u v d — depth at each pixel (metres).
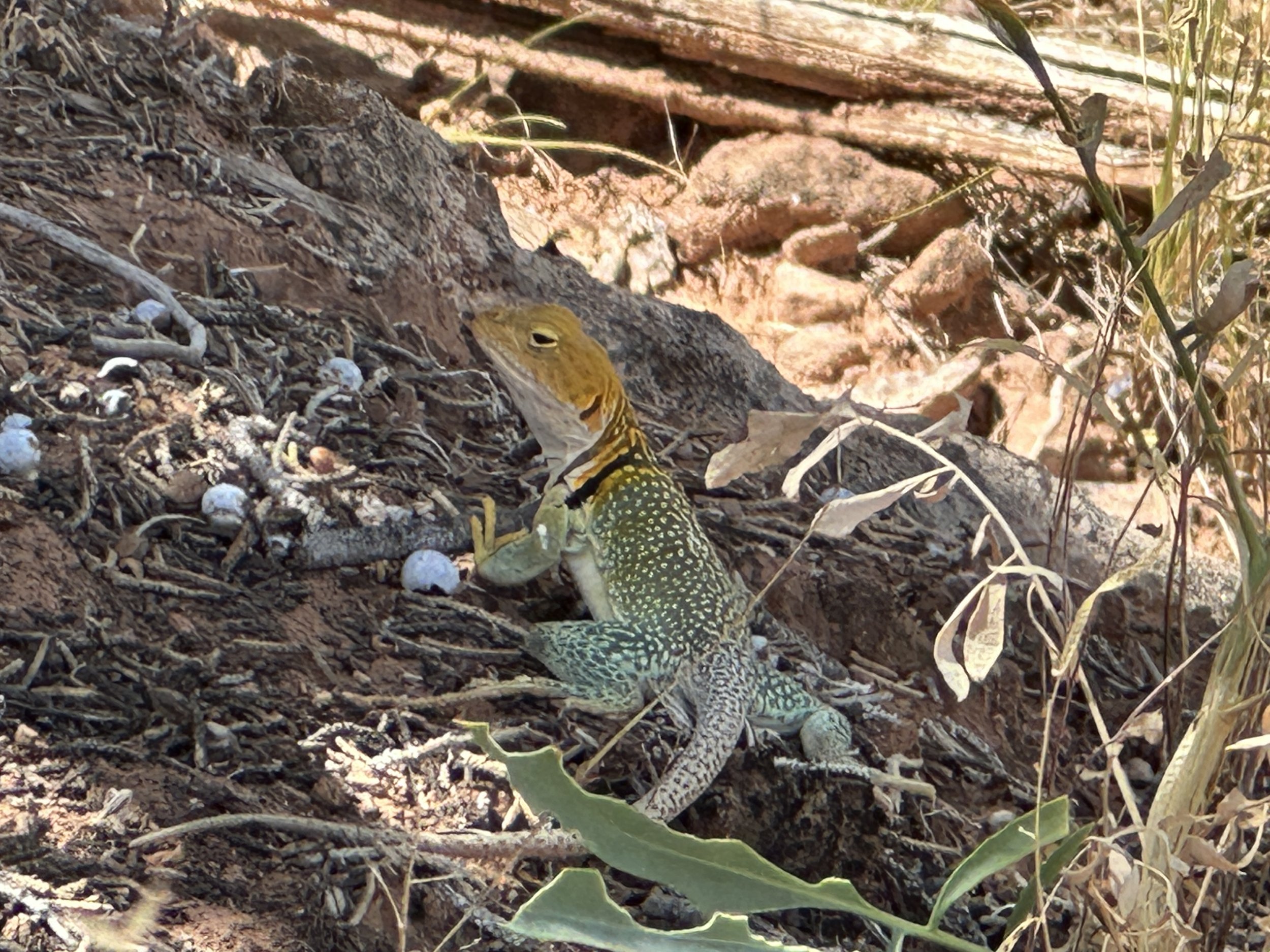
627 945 0.57
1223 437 0.60
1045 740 0.60
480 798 0.64
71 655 0.63
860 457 0.79
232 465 0.67
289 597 0.66
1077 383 0.62
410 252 0.77
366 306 0.74
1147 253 0.69
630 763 0.66
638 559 0.69
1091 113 0.58
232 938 0.60
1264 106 0.69
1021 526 0.79
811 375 0.91
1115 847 0.61
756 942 0.57
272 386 0.70
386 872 0.62
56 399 0.67
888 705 0.71
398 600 0.67
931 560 0.76
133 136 0.74
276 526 0.67
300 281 0.73
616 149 0.96
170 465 0.67
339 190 0.77
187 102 0.76
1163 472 0.64
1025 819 0.59
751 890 0.58
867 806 0.67
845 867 0.66
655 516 0.69
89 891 0.60
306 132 0.77
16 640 0.63
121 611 0.64
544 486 0.72
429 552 0.68
